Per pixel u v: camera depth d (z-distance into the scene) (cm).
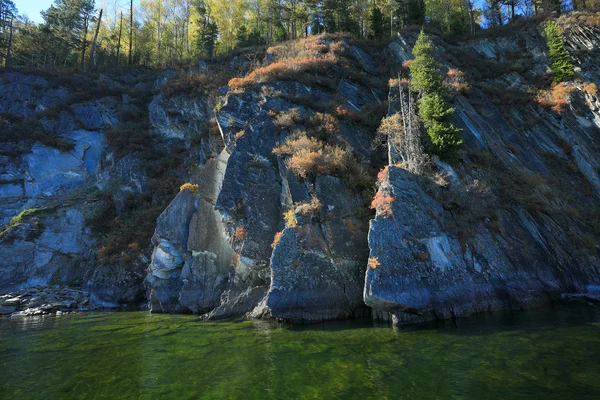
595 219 2267
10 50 5144
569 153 2745
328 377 870
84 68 5003
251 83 2719
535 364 887
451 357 975
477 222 1852
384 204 1677
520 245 1850
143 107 4275
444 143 2078
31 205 3434
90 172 3816
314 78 2939
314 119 2458
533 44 3578
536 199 2158
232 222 2033
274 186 2131
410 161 1953
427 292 1509
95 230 3219
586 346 1020
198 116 3712
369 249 1627
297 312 1603
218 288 2128
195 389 831
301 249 1722
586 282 1886
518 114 2994
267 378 883
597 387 739
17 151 3625
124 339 1408
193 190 2483
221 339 1338
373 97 2984
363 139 2469
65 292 2745
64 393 832
